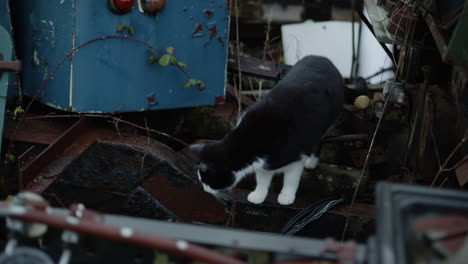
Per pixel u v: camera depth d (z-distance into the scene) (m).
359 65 5.92
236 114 4.45
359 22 5.67
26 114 3.78
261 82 4.92
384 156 4.32
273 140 3.09
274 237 1.78
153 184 3.42
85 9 3.30
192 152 3.39
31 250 1.70
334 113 3.47
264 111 3.13
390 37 3.37
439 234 1.54
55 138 3.51
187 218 3.54
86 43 3.38
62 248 2.01
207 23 3.88
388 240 1.49
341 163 4.15
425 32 3.29
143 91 3.75
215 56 4.04
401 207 1.61
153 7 3.45
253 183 3.78
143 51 3.63
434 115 3.71
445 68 4.14
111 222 1.81
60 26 3.41
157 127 4.27
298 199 3.64
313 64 3.57
